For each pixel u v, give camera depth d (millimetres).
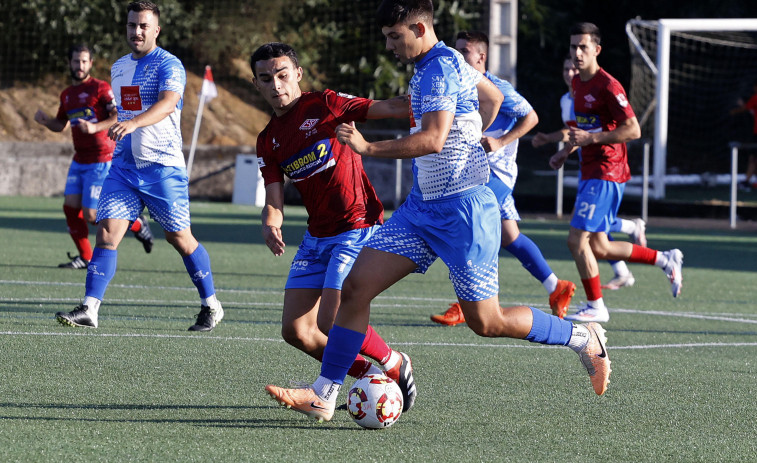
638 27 96562
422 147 14367
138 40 23891
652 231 64250
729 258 49188
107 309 27203
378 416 14930
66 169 79375
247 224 59062
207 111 91688
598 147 28266
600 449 14258
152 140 23812
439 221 15117
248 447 13773
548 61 112250
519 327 15938
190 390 17359
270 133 16688
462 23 88188
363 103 16562
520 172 88375
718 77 109750
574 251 28578
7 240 45750
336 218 16609
